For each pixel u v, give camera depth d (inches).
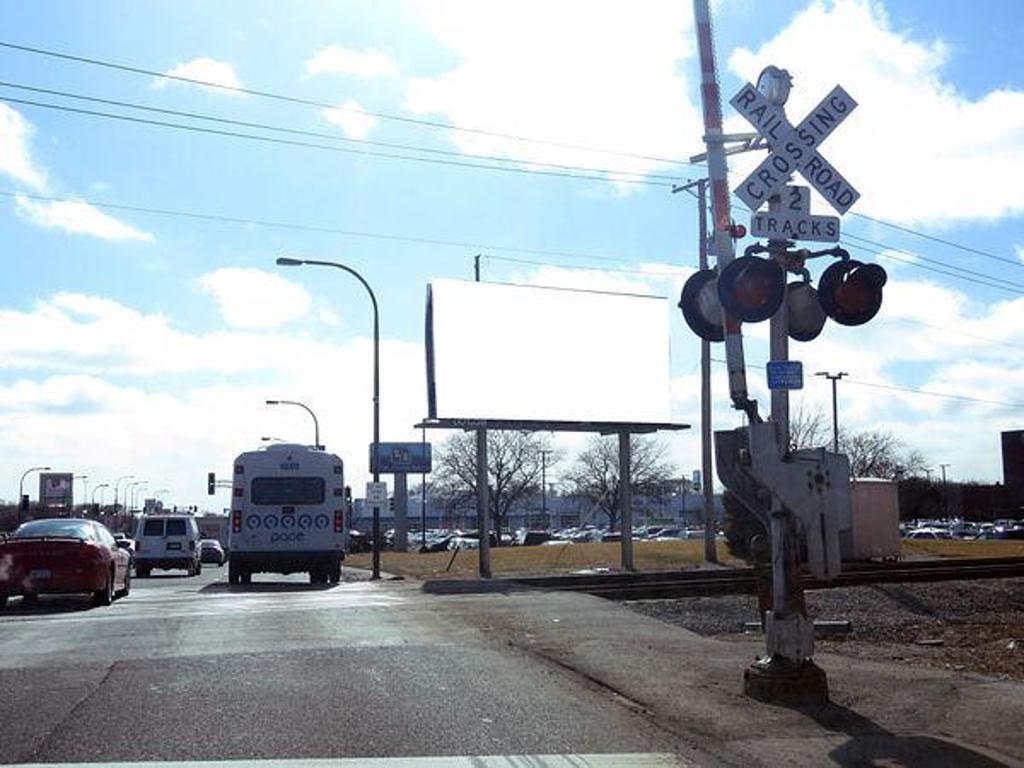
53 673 395.2
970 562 1229.7
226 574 1619.1
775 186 356.2
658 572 1063.0
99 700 348.2
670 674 395.5
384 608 613.9
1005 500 3602.4
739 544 1480.1
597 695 362.6
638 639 486.3
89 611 633.0
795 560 354.9
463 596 700.7
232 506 973.8
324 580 1011.9
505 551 1519.4
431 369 1186.0
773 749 291.4
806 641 352.5
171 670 400.8
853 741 299.3
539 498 5388.8
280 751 288.4
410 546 3159.5
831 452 355.6
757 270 333.4
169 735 304.3
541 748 293.9
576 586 891.4
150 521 1517.0
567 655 437.7
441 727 316.2
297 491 977.5
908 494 3811.5
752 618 710.5
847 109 361.7
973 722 323.0
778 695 347.9
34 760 278.5
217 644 466.0
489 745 296.7
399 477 2474.2
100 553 677.3
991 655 506.0
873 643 585.6
